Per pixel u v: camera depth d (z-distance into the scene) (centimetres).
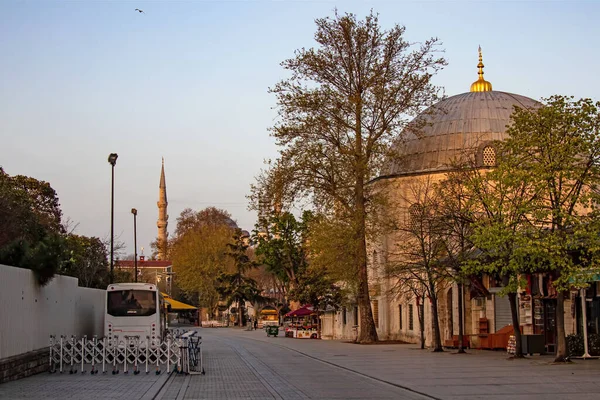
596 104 2670
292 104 4391
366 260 4659
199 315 11688
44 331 2408
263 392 1792
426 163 4994
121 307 3012
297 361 3038
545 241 2588
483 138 4897
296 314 6656
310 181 4444
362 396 1691
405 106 4403
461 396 1655
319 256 4844
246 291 9869
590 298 3123
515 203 2783
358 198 4453
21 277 2147
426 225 3881
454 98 5406
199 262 10038
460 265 3416
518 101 5219
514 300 3019
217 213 12481
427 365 2681
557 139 2678
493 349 3747
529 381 1994
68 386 1905
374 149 4375
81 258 4797
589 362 2684
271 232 8119
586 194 2638
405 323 5141
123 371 2442
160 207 18750
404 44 4475
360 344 4709
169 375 2312
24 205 3766
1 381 1959
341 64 4469
